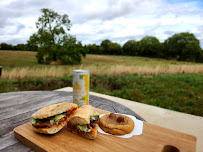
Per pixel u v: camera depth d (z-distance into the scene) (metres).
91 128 1.37
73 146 1.26
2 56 37.16
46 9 27.20
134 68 14.12
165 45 61.75
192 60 50.28
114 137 1.42
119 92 7.31
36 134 1.39
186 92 7.38
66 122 1.60
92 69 13.38
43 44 28.22
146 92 7.46
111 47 78.00
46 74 11.12
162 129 1.55
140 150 1.22
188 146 1.28
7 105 2.18
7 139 1.37
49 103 2.29
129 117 1.81
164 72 13.60
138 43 75.50
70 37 29.62
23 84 8.84
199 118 4.11
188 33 55.34
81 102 1.91
